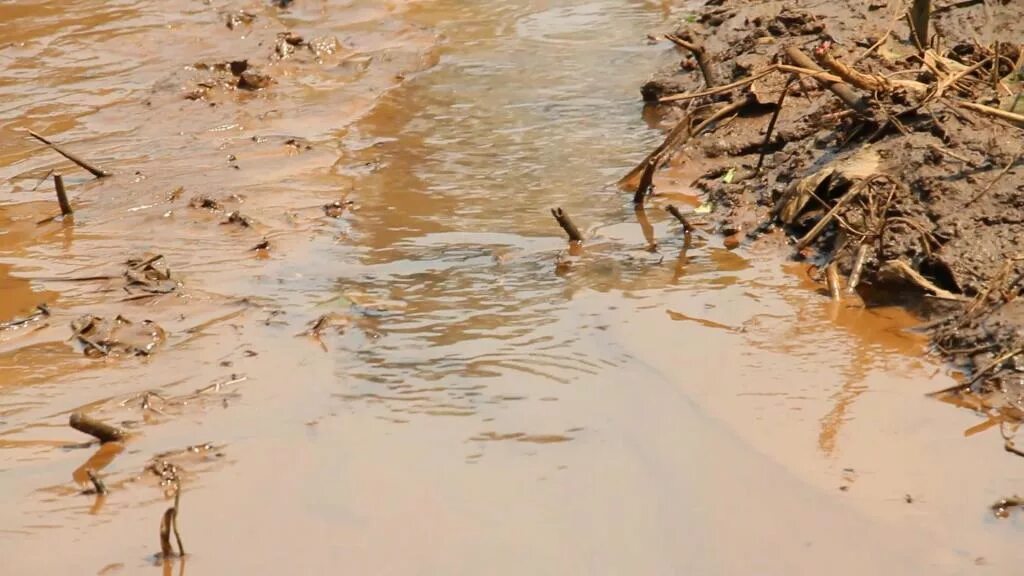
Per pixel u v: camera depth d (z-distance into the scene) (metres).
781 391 4.07
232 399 4.13
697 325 4.24
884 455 3.93
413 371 4.17
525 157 4.91
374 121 5.14
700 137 4.83
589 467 3.94
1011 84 4.56
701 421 4.01
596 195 4.71
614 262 4.45
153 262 4.54
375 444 4.01
